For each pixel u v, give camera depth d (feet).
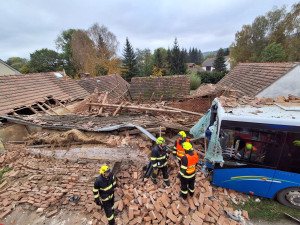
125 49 125.08
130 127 20.27
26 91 32.42
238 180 15.52
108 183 11.88
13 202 15.39
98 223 13.42
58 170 19.01
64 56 129.70
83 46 111.45
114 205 14.49
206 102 34.88
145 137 19.10
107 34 119.75
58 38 135.03
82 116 25.30
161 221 12.80
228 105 16.79
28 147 22.12
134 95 47.60
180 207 13.71
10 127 24.62
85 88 50.49
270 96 30.91
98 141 19.19
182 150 16.15
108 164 19.07
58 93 38.60
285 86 29.48
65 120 23.35
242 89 38.34
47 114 27.81
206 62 216.54
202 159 19.90
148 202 14.24
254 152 14.29
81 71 113.80
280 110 15.40
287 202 14.74
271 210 14.78
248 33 99.09
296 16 85.46
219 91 31.65
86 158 19.80
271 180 14.30
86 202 15.10
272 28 93.35
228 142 14.85
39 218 14.11
